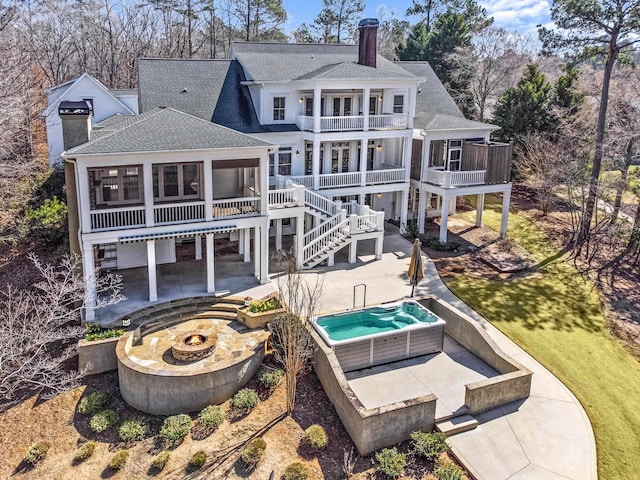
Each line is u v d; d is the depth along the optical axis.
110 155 16.33
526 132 35.81
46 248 23.73
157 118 18.77
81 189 16.53
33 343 14.60
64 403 14.48
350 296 19.78
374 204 29.59
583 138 31.09
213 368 14.16
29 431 13.57
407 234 27.52
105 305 16.73
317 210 23.72
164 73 27.17
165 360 15.27
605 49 28.20
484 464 12.22
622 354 17.36
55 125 30.61
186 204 18.33
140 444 13.03
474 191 26.55
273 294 18.92
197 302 18.56
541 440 13.07
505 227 27.80
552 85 40.41
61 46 51.91
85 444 13.00
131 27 56.38
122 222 17.78
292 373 13.67
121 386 14.65
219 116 25.52
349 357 15.54
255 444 12.59
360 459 12.48
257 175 20.91
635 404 14.66
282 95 25.98
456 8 55.09
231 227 19.03
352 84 24.69
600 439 13.17
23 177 27.64
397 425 12.78
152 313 17.69
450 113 32.41
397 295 20.11
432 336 16.70
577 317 19.56
